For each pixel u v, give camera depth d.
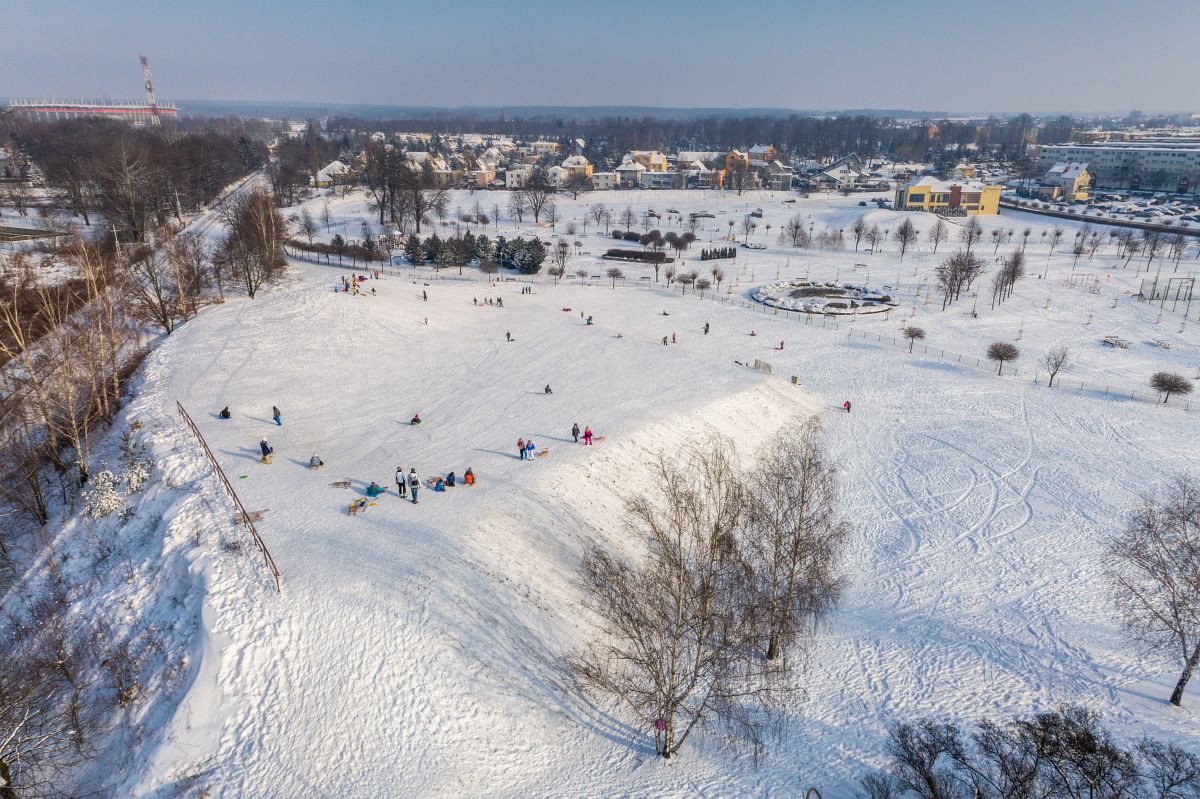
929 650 35.72
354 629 29.50
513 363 68.12
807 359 80.50
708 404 58.94
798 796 25.92
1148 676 33.50
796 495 32.50
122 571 34.06
